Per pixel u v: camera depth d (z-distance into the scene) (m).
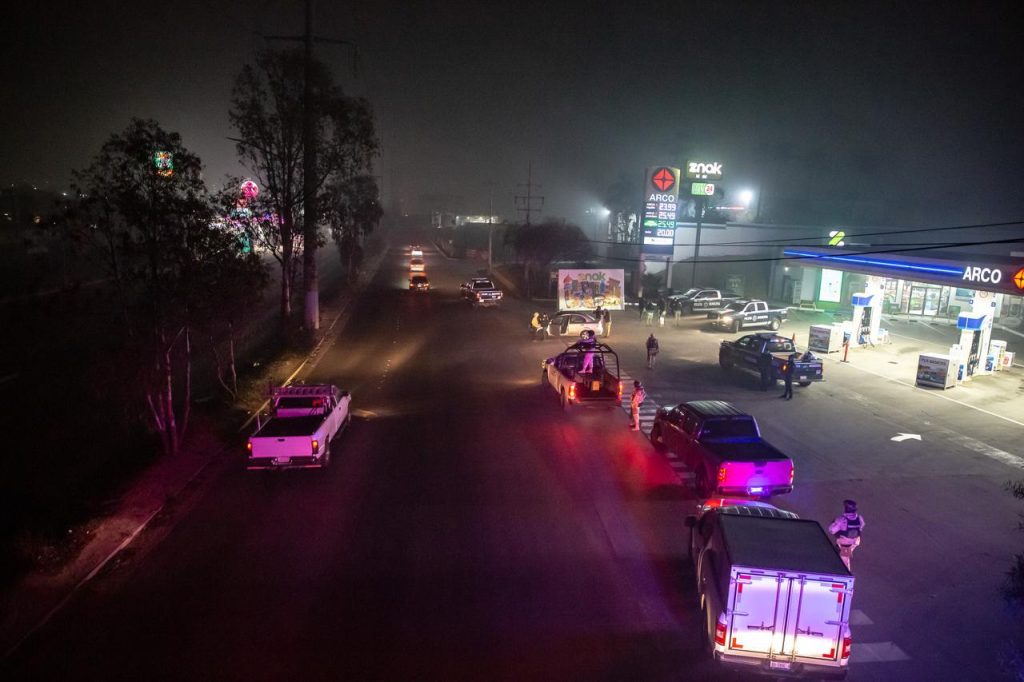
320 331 36.19
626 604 10.12
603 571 11.12
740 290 55.31
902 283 45.50
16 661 8.56
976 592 10.84
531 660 8.71
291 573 10.88
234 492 14.38
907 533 13.08
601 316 35.81
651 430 18.58
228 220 18.92
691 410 15.82
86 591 10.28
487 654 8.82
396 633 9.26
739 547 8.41
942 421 21.19
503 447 17.64
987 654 9.16
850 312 46.69
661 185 52.66
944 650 9.26
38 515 12.57
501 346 33.22
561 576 10.92
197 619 9.55
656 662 8.73
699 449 14.62
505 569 11.13
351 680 8.24
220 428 18.52
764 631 7.90
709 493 13.98
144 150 14.12
